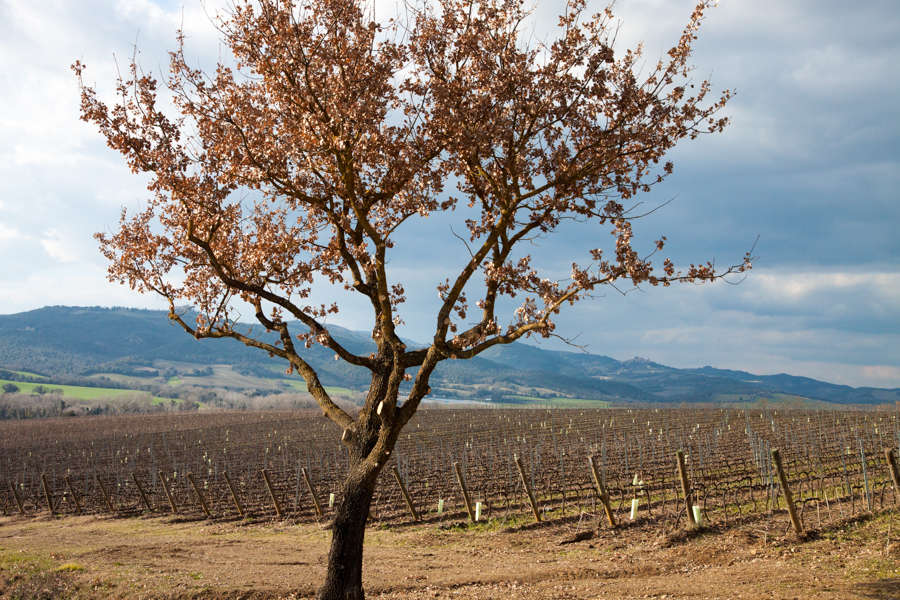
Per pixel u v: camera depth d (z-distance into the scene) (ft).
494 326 27.81
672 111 28.71
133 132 28.71
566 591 31.76
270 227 32.50
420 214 30.60
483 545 47.60
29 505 81.92
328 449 118.01
